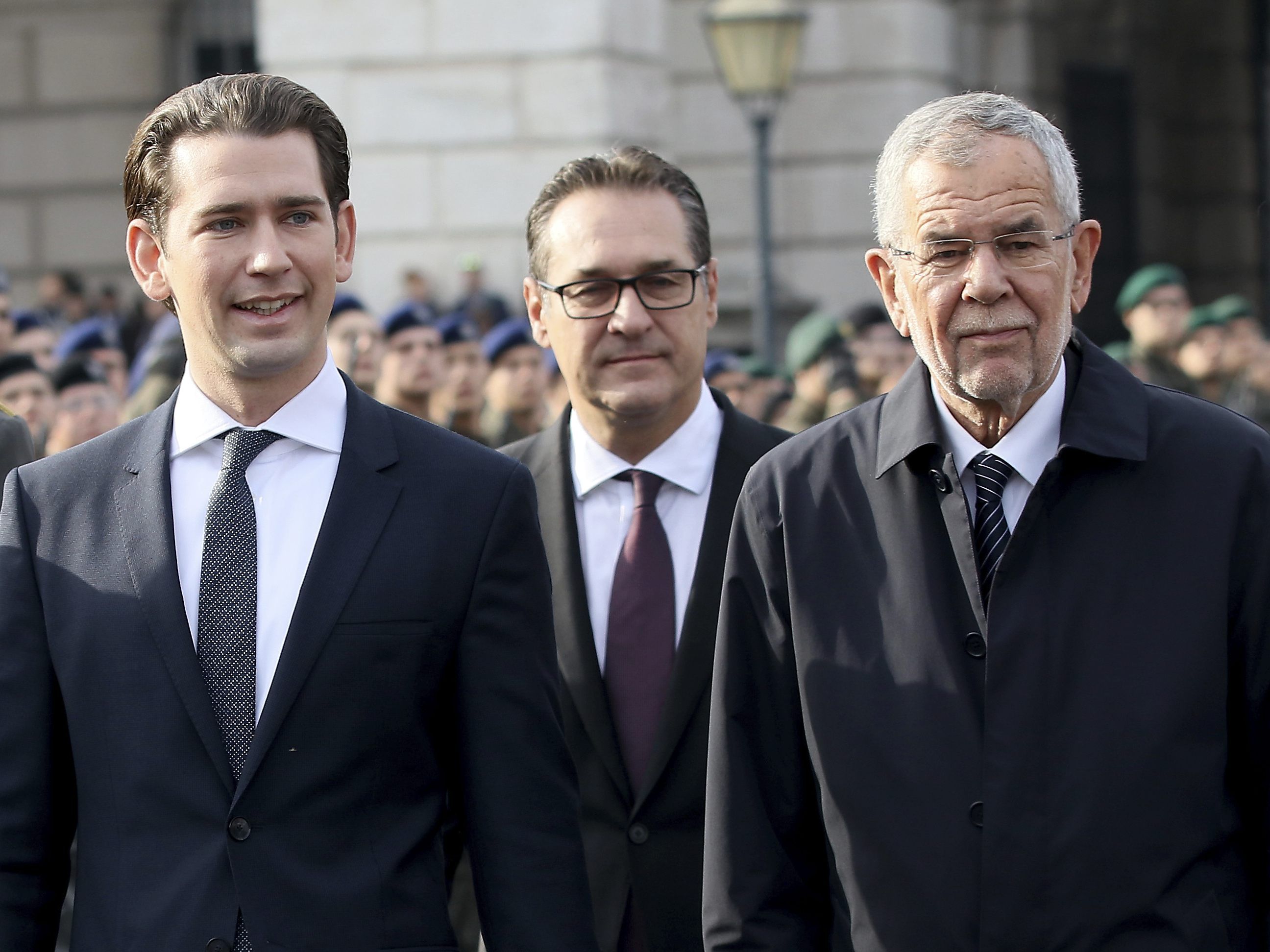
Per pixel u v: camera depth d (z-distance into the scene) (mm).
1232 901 4113
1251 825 4188
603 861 5246
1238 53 31234
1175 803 4004
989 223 4066
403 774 4168
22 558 4242
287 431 4246
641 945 5199
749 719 4504
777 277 21734
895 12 21344
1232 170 31250
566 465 5629
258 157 4105
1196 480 4168
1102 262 28438
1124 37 28438
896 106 21375
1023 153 4098
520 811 4227
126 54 22656
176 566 4152
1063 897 4008
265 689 4086
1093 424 4203
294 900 3979
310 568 4129
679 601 5414
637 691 5332
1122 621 4094
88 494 4285
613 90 16703
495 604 4281
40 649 4184
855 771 4215
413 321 9609
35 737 4148
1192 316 14602
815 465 4492
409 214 16812
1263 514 4133
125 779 4055
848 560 4359
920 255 4148
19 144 22734
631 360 5406
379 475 4270
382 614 4137
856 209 21531
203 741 4023
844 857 4230
